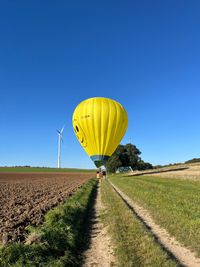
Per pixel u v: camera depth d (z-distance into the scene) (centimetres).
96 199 3009
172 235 1391
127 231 1470
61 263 1046
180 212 1859
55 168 16350
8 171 14050
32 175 10981
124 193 3400
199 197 2638
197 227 1474
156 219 1722
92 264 1102
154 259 1047
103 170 6812
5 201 2814
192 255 1129
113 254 1192
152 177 6612
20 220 1694
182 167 10119
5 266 974
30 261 1009
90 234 1529
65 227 1452
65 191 3903
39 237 1222
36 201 2761
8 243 1208
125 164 12062
